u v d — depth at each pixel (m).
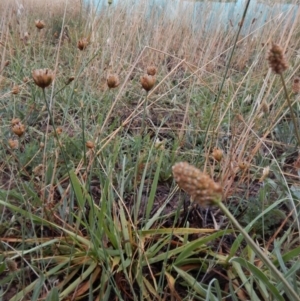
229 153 0.40
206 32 0.89
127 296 0.28
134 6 0.87
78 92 0.60
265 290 0.26
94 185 0.42
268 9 0.83
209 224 0.36
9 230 0.33
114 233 0.31
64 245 0.32
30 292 0.28
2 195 0.35
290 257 0.27
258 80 0.64
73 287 0.28
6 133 0.48
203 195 0.13
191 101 0.66
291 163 0.48
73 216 0.35
